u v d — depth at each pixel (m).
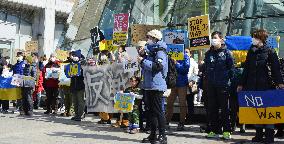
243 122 6.41
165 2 13.73
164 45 6.37
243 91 6.43
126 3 14.97
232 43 8.70
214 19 12.23
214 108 7.18
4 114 11.12
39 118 10.20
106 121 9.37
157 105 6.31
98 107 9.27
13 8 27.75
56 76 11.48
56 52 13.14
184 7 13.05
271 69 6.34
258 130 6.68
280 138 7.33
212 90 7.14
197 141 6.72
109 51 10.22
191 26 8.45
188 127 8.85
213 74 7.08
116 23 10.26
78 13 17.75
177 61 8.29
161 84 6.27
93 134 7.43
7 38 27.52
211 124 7.23
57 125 8.75
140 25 9.66
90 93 9.50
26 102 10.80
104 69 9.19
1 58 12.23
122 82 8.66
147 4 14.24
